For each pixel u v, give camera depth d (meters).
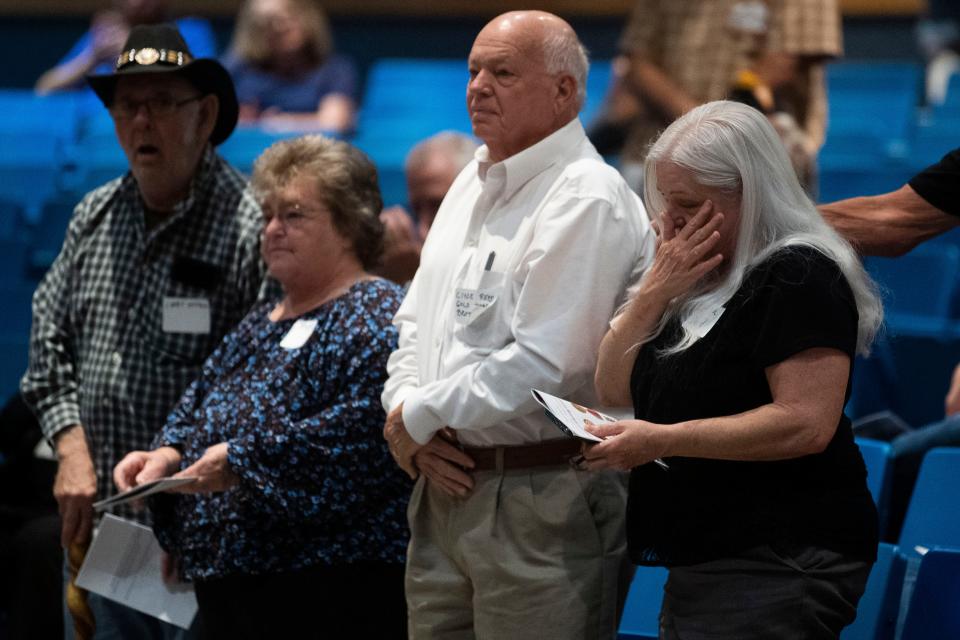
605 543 7.39
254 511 8.26
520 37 7.40
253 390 8.44
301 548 8.27
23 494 11.13
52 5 28.84
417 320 7.82
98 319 9.65
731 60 14.50
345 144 8.72
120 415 9.43
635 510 6.63
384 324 8.33
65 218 19.27
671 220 6.52
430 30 28.11
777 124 11.60
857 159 20.78
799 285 6.07
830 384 6.02
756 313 6.17
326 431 8.14
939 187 8.00
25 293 15.77
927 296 15.29
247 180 9.84
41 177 22.42
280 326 8.65
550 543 7.26
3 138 23.61
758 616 6.13
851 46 25.77
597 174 7.25
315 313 8.51
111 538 9.02
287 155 8.58
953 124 20.97
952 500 8.33
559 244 7.08
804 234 6.24
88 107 24.44
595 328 7.15
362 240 8.66
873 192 18.52
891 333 7.50
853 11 25.69
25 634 10.16
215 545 8.40
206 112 9.70
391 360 7.90
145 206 9.80
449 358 7.37
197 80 9.60
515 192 7.48
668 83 14.80
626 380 6.77
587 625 7.25
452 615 7.61
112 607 9.60
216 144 10.09
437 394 7.19
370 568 8.34
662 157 6.43
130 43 9.66
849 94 22.73
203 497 8.50
